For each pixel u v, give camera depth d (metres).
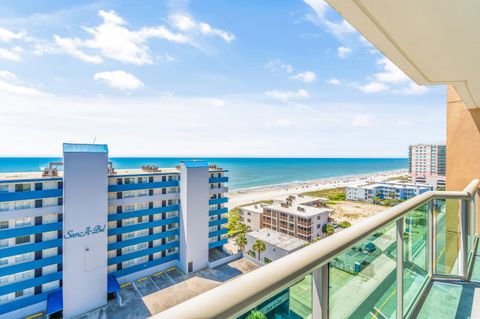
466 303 1.50
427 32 1.12
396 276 1.18
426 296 1.56
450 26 1.06
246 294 0.38
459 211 1.85
